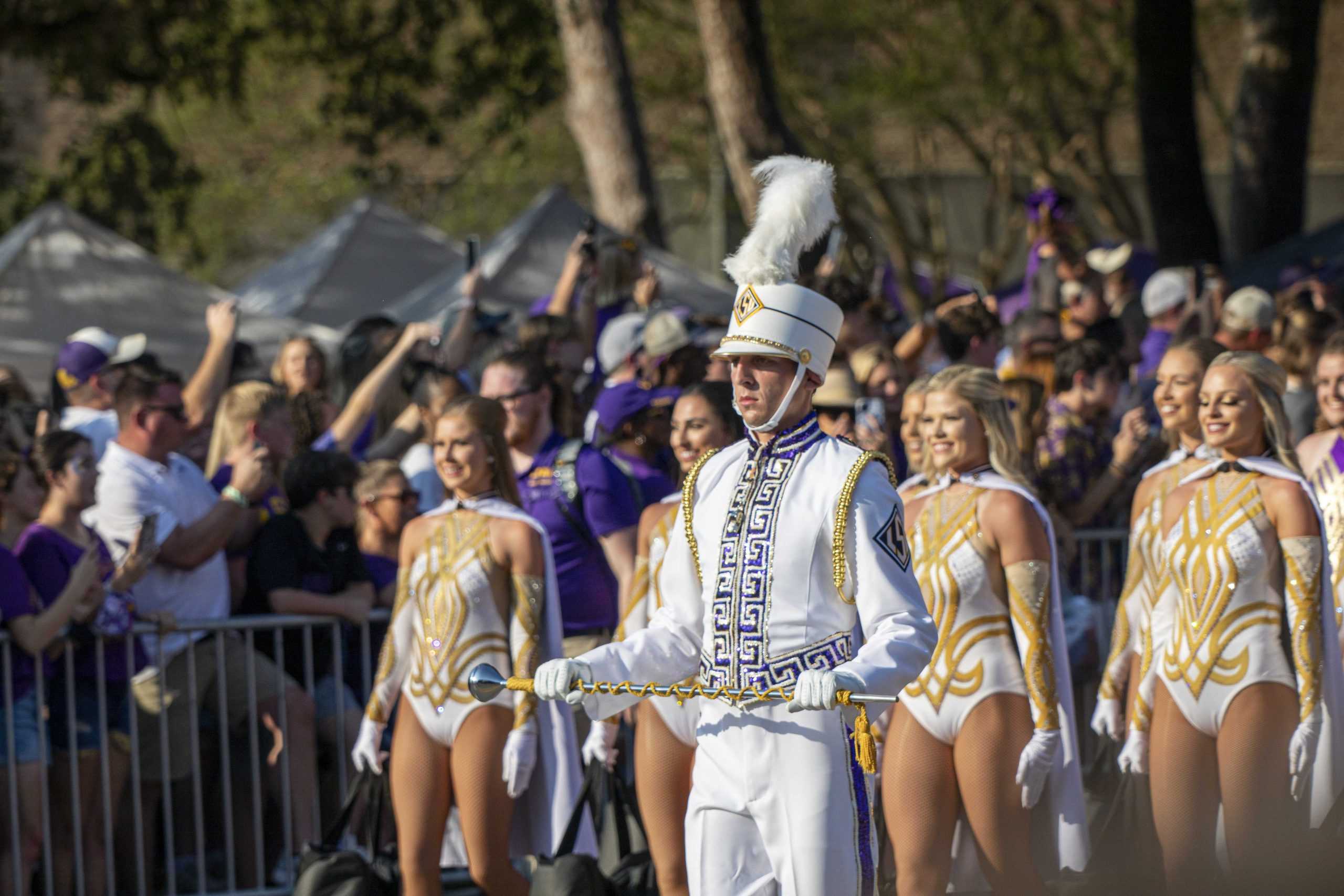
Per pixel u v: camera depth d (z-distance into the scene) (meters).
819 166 8.55
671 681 8.67
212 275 60.91
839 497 8.21
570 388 16.06
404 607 12.29
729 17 31.92
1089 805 13.43
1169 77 37.31
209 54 44.78
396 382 16.44
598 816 12.94
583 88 35.41
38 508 13.11
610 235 26.59
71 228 24.03
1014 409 14.39
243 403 14.55
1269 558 11.45
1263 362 11.73
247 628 13.43
